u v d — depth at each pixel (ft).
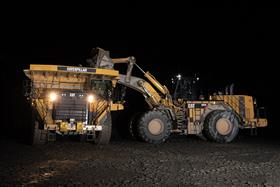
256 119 46.50
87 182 20.17
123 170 23.80
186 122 43.29
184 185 19.97
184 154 31.81
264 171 24.26
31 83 35.22
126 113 51.57
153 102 42.83
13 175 21.72
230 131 42.88
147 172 23.29
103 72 35.22
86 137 39.45
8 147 34.01
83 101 35.32
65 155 29.73
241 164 26.89
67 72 34.30
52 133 35.70
